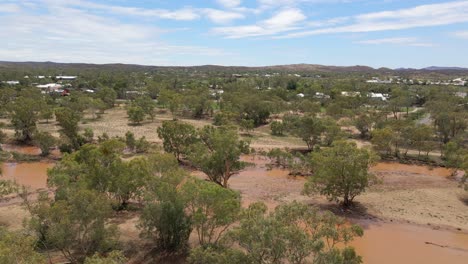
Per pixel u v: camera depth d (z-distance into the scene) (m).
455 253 31.98
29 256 18.33
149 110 101.56
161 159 37.06
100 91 129.75
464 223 38.47
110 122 96.50
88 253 26.94
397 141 69.06
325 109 120.94
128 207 38.97
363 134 86.06
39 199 32.53
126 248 29.77
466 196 47.03
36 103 74.25
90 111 109.88
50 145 63.56
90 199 26.30
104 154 39.25
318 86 168.25
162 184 29.09
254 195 46.78
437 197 46.31
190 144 57.25
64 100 114.75
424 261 30.48
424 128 69.19
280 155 62.53
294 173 56.97
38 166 57.94
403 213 40.84
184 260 28.23
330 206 42.50
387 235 35.34
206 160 46.34
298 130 72.88
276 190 48.94
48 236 25.95
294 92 152.62
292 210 22.27
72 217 25.50
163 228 28.64
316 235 21.75
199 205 28.22
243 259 20.53
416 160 65.75
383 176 56.09
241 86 150.50
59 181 33.69
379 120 86.00
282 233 19.88
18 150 68.19
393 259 30.69
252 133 88.50
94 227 26.64
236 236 21.78
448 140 77.62
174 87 169.38
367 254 31.50
